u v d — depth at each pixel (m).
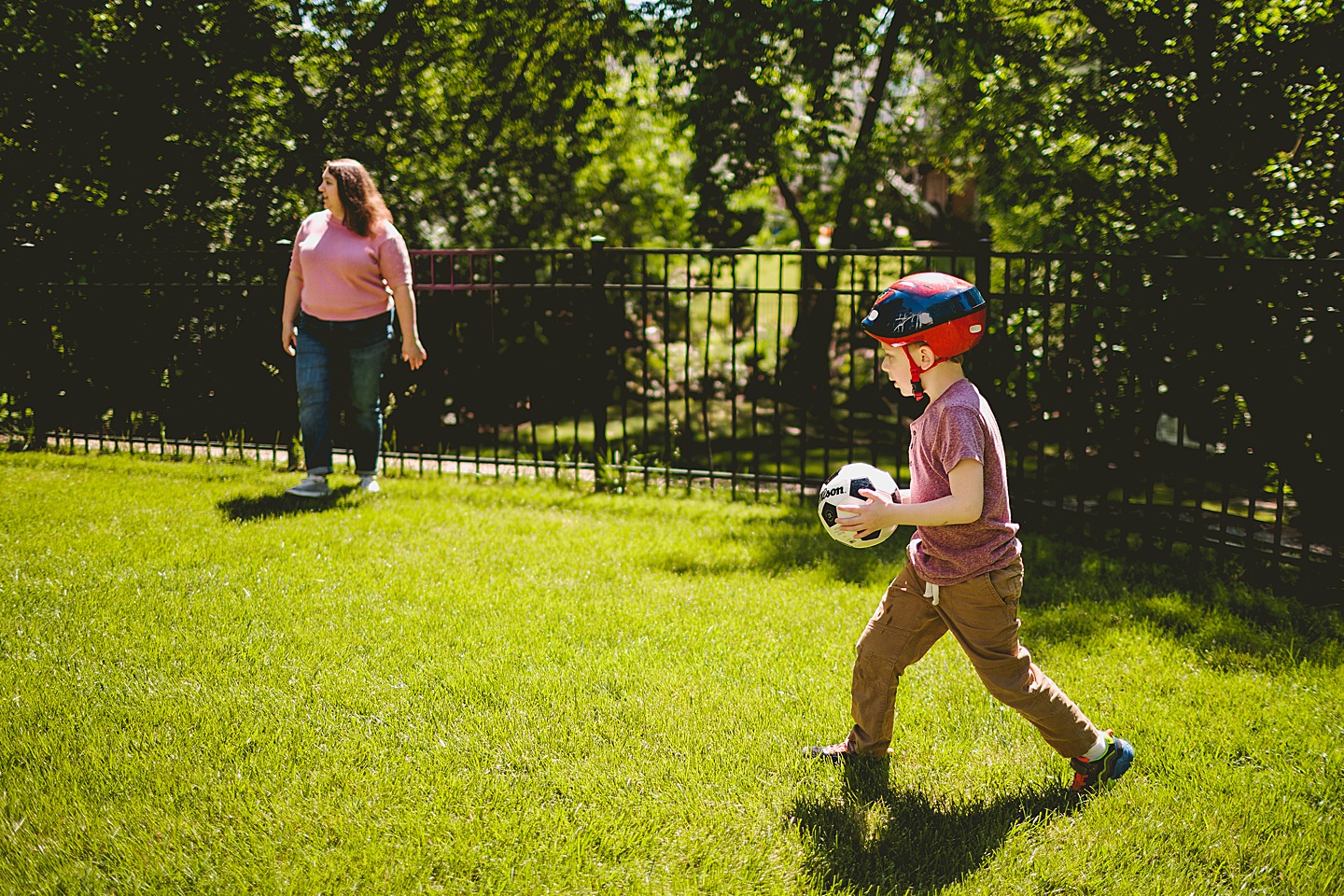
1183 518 6.31
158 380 7.93
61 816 2.77
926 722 3.44
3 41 8.16
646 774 3.05
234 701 3.45
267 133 9.10
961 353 2.83
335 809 2.83
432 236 9.66
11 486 6.28
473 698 3.53
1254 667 3.97
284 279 7.48
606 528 5.82
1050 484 7.26
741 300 12.28
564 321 10.00
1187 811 2.90
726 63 8.84
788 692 3.66
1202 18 6.43
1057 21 8.23
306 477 6.47
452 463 7.81
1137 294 5.37
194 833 2.70
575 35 9.46
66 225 8.50
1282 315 5.10
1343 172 6.05
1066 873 2.62
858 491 2.90
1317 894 2.54
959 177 9.48
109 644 3.87
